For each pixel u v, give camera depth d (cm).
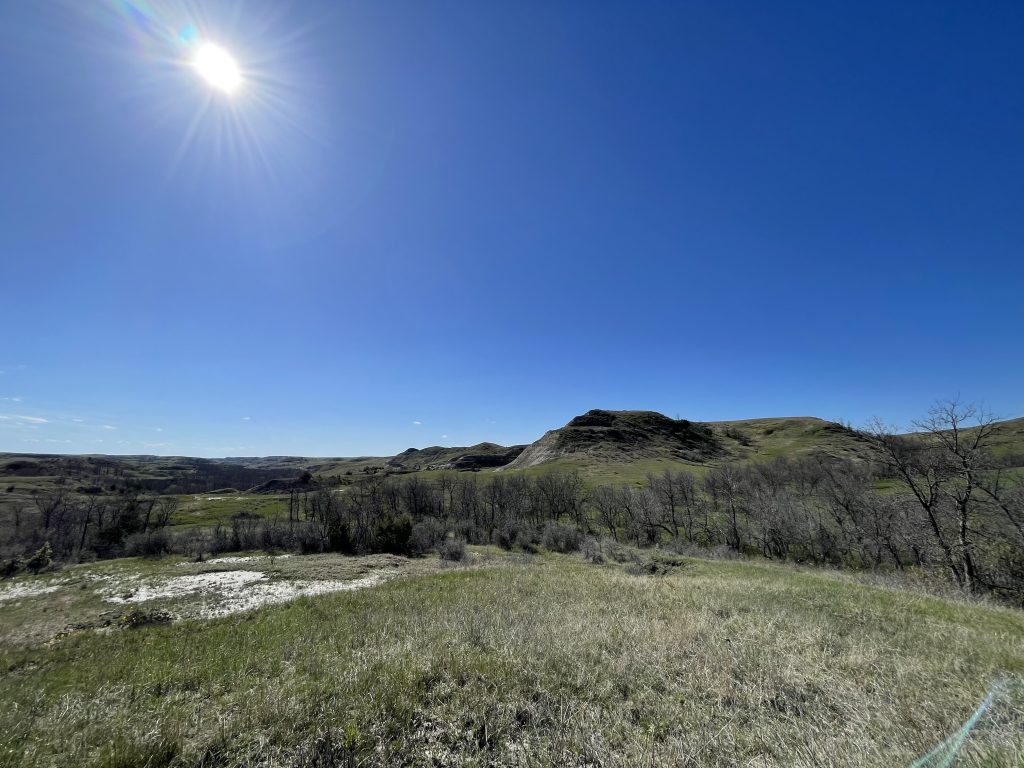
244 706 551
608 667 677
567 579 1781
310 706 532
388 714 520
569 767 431
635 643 798
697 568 2403
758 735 482
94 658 1000
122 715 567
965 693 570
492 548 4212
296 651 837
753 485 6347
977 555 2347
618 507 6294
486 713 532
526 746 468
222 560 3881
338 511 6384
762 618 989
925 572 2616
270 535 5066
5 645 1520
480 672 633
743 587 1477
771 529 4475
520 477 8700
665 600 1246
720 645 782
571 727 500
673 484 6806
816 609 1103
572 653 724
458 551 3400
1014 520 2278
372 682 600
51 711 620
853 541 3809
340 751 452
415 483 8194
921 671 656
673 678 650
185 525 7500
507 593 1423
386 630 931
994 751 415
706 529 5484
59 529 6794
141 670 812
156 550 5072
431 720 519
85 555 5484
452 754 460
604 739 477
